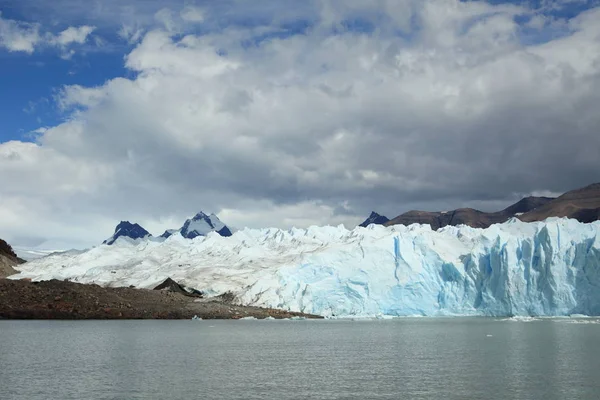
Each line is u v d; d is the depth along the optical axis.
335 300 151.38
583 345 80.00
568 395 45.44
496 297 144.12
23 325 116.31
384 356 70.06
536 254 141.00
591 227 141.12
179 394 46.31
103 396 45.47
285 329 117.44
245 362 64.62
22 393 46.41
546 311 137.00
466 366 60.69
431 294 152.38
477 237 156.75
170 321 136.50
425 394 46.12
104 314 136.25
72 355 69.19
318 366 61.53
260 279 157.50
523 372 56.25
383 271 152.38
